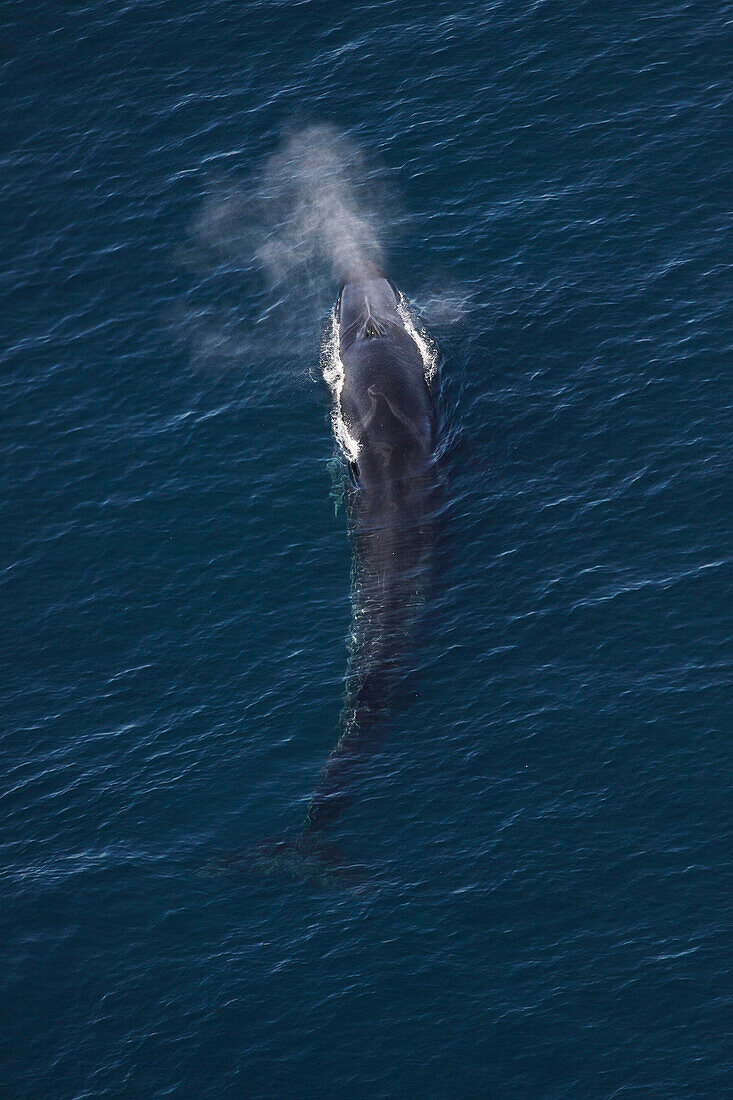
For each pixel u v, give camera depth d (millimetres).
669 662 193000
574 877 173125
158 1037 166000
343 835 181250
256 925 174500
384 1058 160875
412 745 189125
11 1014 170250
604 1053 158250
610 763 183375
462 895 173250
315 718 194875
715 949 164625
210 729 196375
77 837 186875
